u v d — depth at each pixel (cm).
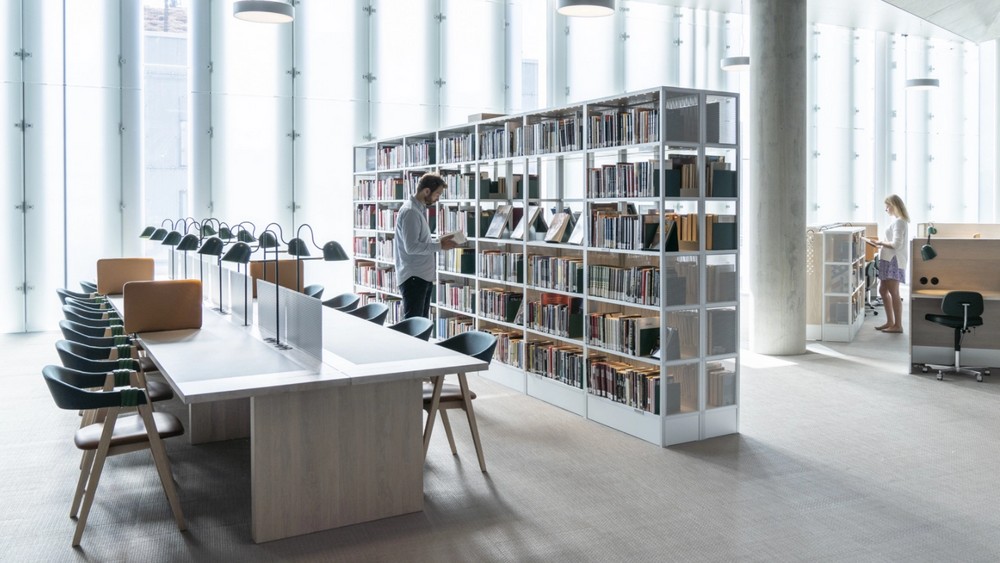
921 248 771
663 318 516
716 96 530
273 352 443
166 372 390
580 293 595
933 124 1528
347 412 388
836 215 1451
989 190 1538
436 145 800
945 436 544
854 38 1434
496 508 413
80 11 945
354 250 1012
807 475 464
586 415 592
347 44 1060
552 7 1171
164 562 350
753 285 845
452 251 764
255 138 1023
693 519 398
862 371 758
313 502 382
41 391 661
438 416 588
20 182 937
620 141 546
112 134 967
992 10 1100
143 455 503
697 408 537
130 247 984
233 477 464
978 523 393
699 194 526
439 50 1110
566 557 355
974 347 771
